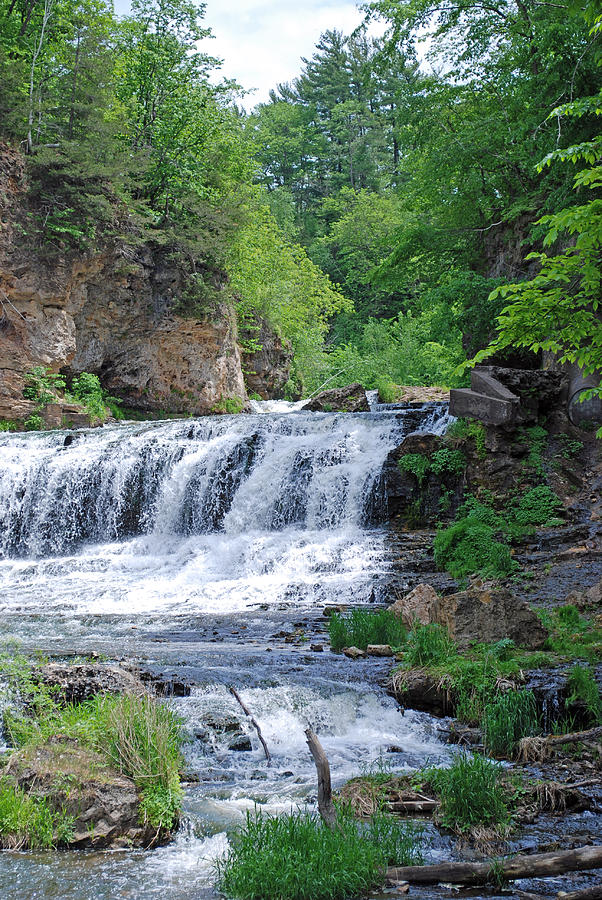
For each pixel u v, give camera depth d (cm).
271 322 4278
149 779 653
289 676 970
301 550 1831
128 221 3123
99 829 614
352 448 2142
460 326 2711
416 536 1845
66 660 1010
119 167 2986
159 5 3556
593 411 1938
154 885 543
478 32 2800
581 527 1697
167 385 3275
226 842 607
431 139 2939
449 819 642
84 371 3041
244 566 1836
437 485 1928
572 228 960
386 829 600
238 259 3888
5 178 2734
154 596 1666
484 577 1552
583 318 1036
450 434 1962
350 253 6662
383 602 1541
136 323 3158
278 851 550
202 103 3650
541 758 779
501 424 1852
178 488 2225
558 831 633
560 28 2223
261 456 2216
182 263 3259
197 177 3634
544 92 2386
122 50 3603
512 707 835
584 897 497
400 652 1070
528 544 1691
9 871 564
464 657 981
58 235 2850
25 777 642
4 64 2838
